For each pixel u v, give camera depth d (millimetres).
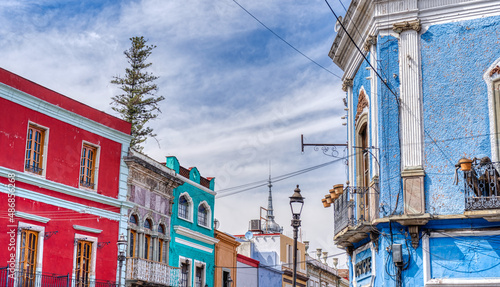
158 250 31281
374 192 18266
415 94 17984
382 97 18266
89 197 26047
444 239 17109
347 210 19781
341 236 20375
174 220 33156
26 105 23500
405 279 17219
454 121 17531
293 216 20250
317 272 56031
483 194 16594
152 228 30750
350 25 20500
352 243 21562
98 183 26719
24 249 23047
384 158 17953
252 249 48125
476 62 17594
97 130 26953
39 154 24203
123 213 27906
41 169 24031
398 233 17500
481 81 17469
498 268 16453
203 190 36812
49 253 23938
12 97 22906
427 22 18234
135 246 29250
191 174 35625
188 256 34344
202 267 36000
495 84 17297
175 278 31719
